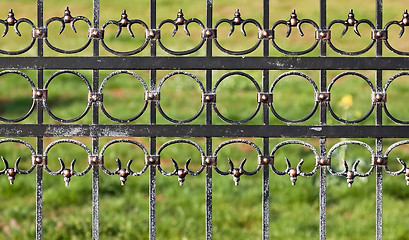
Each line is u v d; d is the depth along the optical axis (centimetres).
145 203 984
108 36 2495
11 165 1150
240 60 500
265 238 505
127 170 507
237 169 506
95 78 503
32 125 505
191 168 1152
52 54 2159
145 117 1467
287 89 1733
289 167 508
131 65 502
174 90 1747
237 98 1650
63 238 850
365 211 944
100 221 896
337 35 2492
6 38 2464
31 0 3172
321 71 502
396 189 1014
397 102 1612
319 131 503
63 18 503
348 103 1144
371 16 2853
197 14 2934
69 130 505
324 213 505
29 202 994
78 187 1034
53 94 1709
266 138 505
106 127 504
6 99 1692
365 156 1170
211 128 502
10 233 870
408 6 2891
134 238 860
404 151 1228
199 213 936
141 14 2941
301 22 500
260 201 980
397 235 869
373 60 499
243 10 2983
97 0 503
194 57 501
